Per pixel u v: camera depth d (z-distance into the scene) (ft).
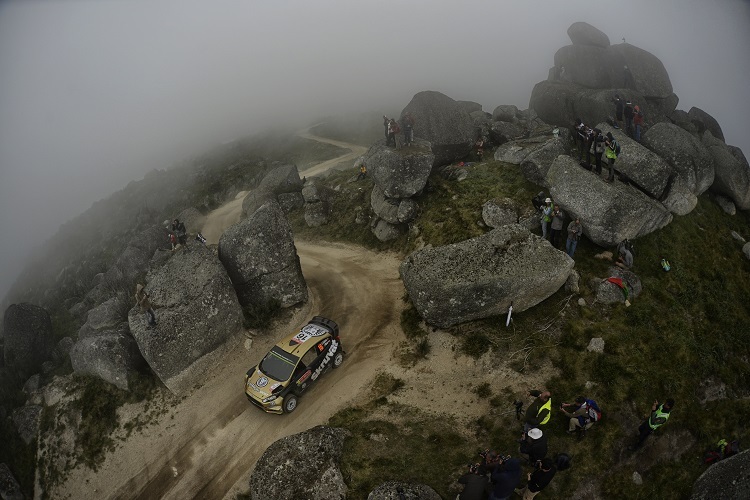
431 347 59.00
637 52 110.42
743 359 57.72
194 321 61.21
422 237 79.87
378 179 86.74
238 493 47.06
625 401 47.16
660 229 69.46
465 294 55.88
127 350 61.93
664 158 75.61
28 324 79.92
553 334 54.60
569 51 115.85
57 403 63.82
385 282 79.25
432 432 46.88
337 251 95.81
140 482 51.21
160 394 60.34
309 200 111.04
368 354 62.28
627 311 56.59
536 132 100.78
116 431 57.82
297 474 42.11
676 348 53.47
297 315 71.36
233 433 53.93
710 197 81.66
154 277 67.92
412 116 93.71
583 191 62.44
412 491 37.73
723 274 67.31
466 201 79.15
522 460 41.68
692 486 43.47
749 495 35.99
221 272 65.67
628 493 41.47
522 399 48.67
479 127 103.30
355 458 43.60
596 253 63.82
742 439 49.47
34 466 58.90
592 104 101.19
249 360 64.49
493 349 54.70
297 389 54.44
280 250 69.72
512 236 58.75
